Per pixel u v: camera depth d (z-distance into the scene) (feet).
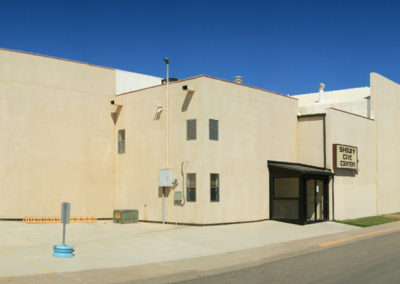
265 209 73.82
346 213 83.15
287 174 72.59
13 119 68.28
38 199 69.56
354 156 84.79
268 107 76.13
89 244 49.78
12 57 68.85
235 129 69.36
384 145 98.63
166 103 69.72
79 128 74.13
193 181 65.41
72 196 72.64
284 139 79.25
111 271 37.04
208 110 65.21
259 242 54.19
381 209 96.27
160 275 36.17
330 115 79.77
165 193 69.00
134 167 74.13
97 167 75.66
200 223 63.93
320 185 78.74
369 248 51.80
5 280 32.32
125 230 61.31
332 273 36.81
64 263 39.32
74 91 73.97
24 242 49.83
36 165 69.62
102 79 77.56
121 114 77.36
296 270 38.34
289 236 59.52
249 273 37.19
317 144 80.64
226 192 67.21
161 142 70.18
